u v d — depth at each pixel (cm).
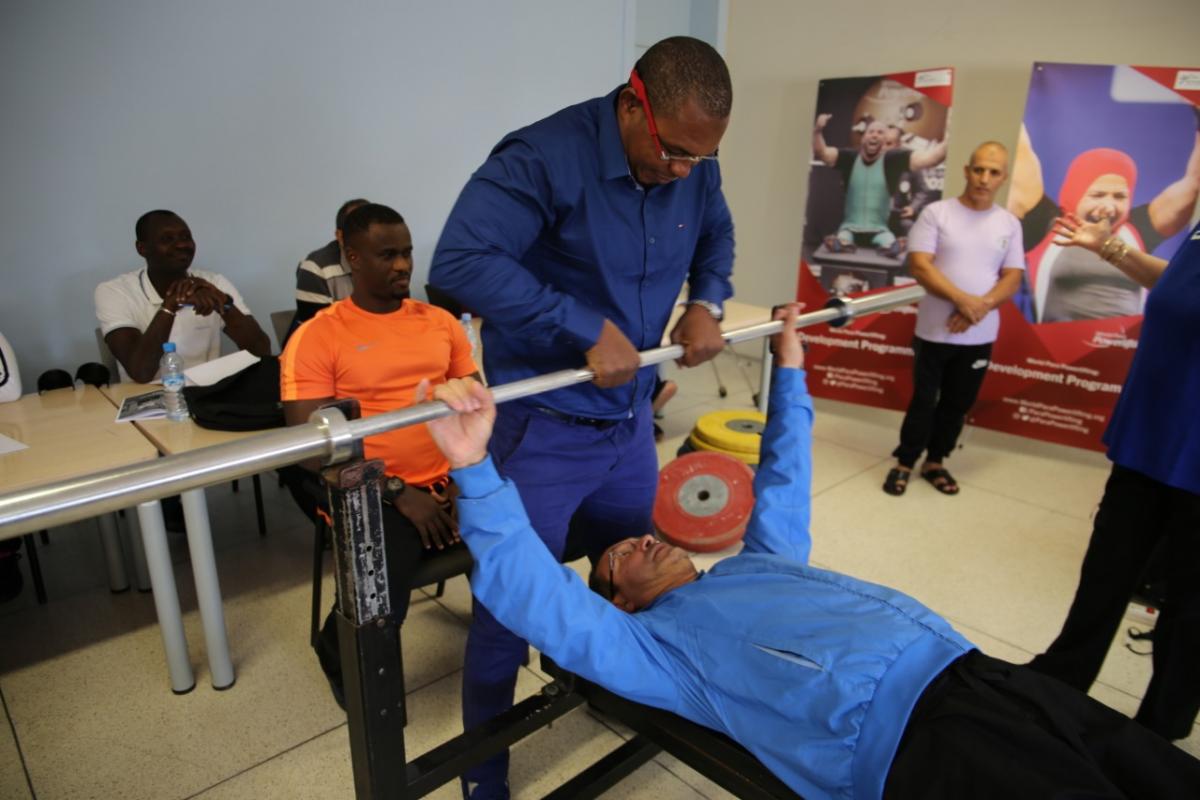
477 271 110
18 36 249
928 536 286
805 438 150
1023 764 91
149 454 171
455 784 166
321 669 204
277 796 162
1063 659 177
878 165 388
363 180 340
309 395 183
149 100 278
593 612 114
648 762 173
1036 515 305
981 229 304
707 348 137
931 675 103
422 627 224
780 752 107
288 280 329
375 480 93
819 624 111
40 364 275
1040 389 360
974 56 382
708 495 280
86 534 280
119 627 222
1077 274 340
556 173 115
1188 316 149
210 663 194
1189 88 305
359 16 320
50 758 172
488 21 360
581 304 118
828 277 418
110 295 239
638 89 108
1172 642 158
